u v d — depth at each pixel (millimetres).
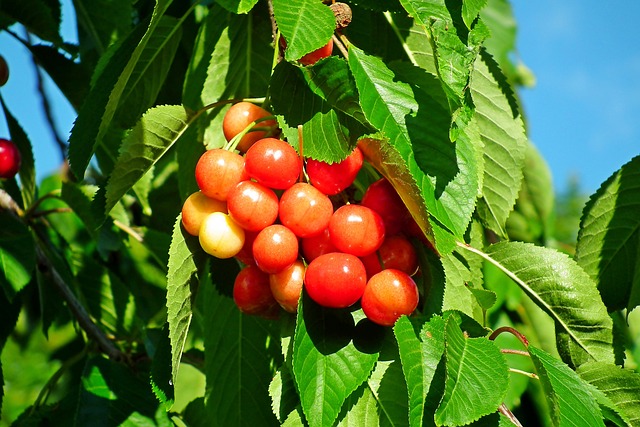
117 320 854
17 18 812
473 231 654
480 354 554
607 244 691
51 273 818
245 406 700
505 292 880
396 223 581
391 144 555
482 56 684
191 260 602
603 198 691
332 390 557
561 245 942
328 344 567
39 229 848
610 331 632
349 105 570
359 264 565
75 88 831
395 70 622
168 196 887
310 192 570
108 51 682
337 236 568
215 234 581
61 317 889
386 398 574
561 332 641
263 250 566
